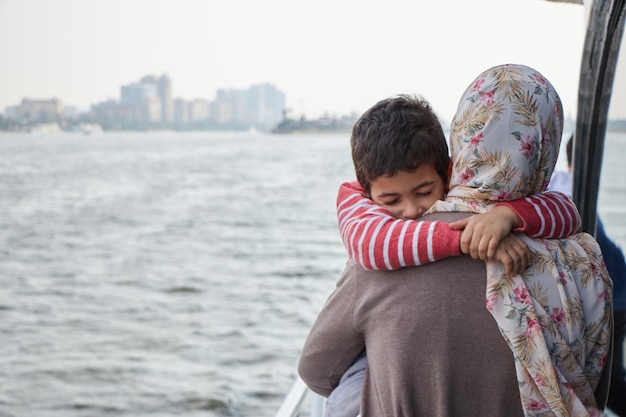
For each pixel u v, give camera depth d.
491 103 1.32
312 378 1.53
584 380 1.36
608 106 2.21
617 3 2.02
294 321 15.60
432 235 1.29
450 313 1.29
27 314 17.20
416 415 1.32
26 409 11.20
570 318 1.31
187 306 17.38
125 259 24.62
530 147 1.31
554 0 2.57
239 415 10.43
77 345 14.38
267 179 60.56
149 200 44.91
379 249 1.31
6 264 24.03
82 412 11.09
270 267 22.30
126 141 186.50
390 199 1.42
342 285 1.42
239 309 16.84
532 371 1.27
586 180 2.33
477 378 1.30
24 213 39.19
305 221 34.66
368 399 1.41
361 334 1.42
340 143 165.25
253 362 12.77
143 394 11.54
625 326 2.07
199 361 12.89
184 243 28.08
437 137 1.41
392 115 1.40
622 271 2.18
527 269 1.30
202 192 49.53
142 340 14.54
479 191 1.33
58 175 66.44
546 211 1.33
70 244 28.44
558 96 1.37
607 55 2.14
